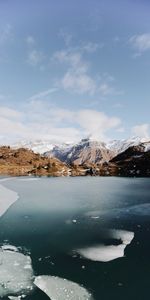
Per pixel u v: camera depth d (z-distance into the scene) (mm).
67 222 32875
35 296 16875
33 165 157125
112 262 21469
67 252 23469
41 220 33688
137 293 17109
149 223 32062
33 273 19688
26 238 26953
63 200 48219
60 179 98125
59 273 19672
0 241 26141
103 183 79875
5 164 154125
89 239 26531
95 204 43844
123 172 128500
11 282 18469
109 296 16828
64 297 16750
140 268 20375
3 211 38531
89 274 19500
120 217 35094
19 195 54938
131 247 24594
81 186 71812
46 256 22594
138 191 60031
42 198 50656
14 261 21578
